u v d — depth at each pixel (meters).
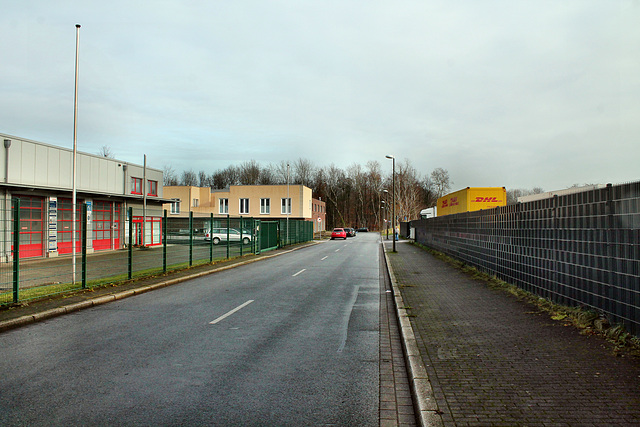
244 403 4.25
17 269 8.99
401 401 4.36
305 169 101.88
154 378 4.95
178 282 13.73
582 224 6.85
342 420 3.90
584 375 4.50
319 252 29.80
